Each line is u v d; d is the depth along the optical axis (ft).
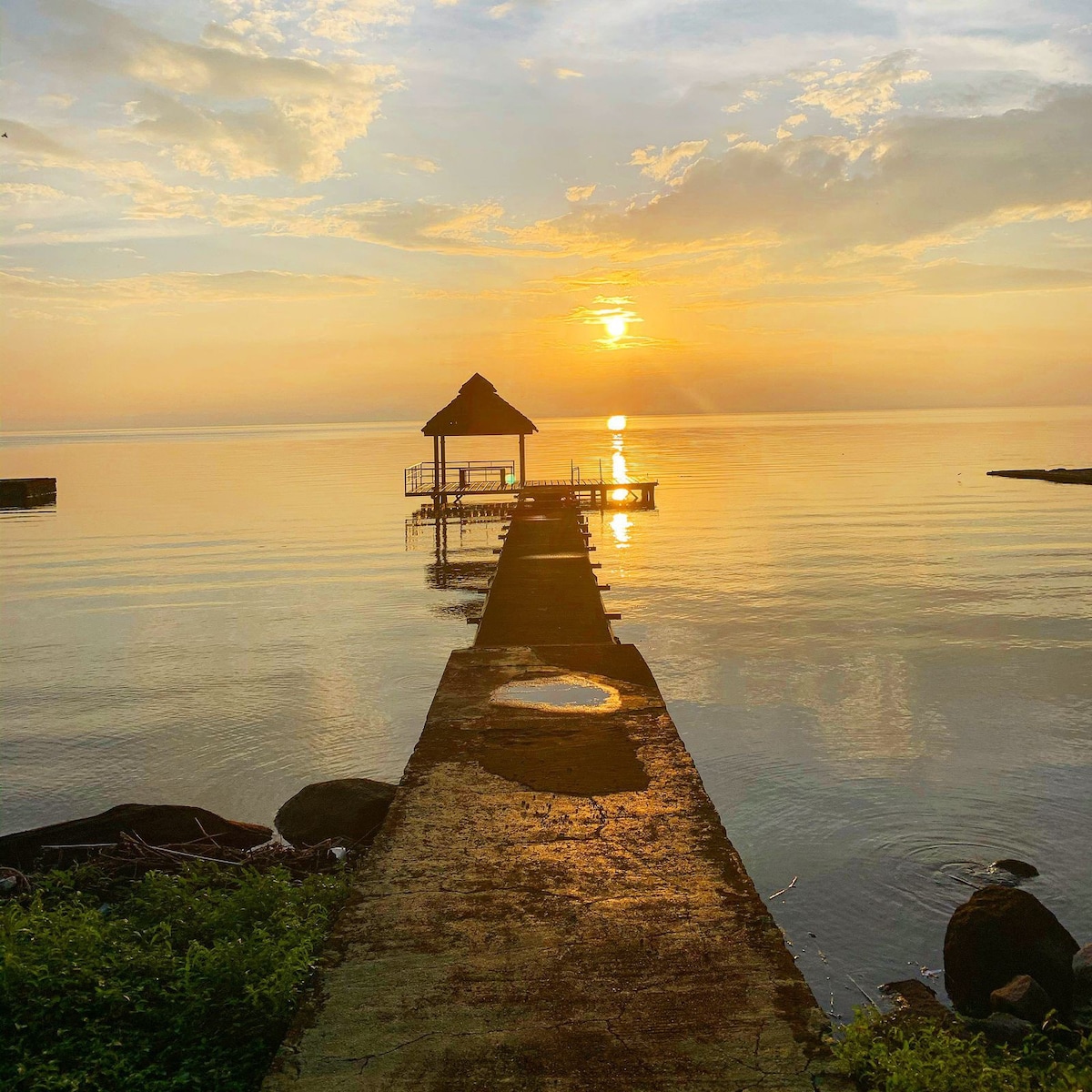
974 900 24.36
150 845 27.91
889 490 180.86
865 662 55.31
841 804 34.96
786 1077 12.15
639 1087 11.94
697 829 20.49
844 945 25.79
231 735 44.50
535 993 14.15
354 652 61.16
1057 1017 21.31
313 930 18.98
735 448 382.83
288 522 141.18
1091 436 426.92
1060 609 69.10
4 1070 14.20
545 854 19.24
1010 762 38.88
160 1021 15.97
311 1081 12.21
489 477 221.66
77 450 509.35
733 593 77.61
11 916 19.11
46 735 44.55
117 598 80.59
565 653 38.32
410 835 20.34
